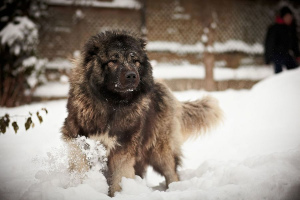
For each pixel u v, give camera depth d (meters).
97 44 3.79
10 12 9.22
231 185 3.22
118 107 3.73
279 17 10.33
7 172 4.20
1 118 4.03
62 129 3.90
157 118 4.21
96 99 3.71
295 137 4.96
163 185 4.39
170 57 12.04
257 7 13.51
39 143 5.24
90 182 3.71
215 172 3.70
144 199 3.21
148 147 4.20
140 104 3.88
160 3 11.99
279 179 3.16
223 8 12.92
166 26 12.12
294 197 3.03
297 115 5.93
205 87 10.96
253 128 5.84
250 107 6.97
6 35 8.64
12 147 5.11
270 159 3.58
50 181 3.63
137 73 3.66
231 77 12.13
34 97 9.58
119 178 3.79
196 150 5.36
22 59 8.82
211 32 10.84
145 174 4.40
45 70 10.32
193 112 4.81
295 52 10.58
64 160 3.96
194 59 12.33
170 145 4.31
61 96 9.86
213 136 5.84
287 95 6.75
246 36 13.35
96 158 3.85
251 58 13.29
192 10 12.39
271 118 6.12
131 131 3.81
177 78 11.28
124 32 3.99
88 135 3.75
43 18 10.48
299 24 13.76
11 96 9.01
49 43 10.63
